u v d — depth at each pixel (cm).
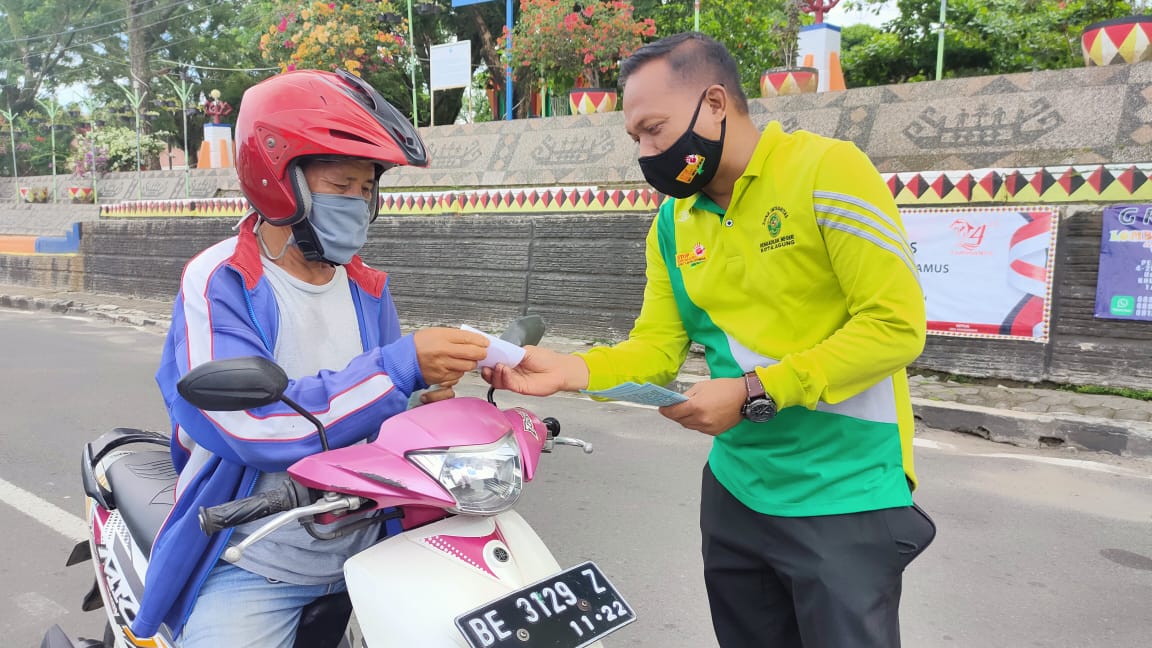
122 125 2330
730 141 159
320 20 1290
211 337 150
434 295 950
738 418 152
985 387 596
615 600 142
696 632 294
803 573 161
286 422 143
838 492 161
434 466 133
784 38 883
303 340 167
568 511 408
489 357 150
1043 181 583
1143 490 431
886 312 148
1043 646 281
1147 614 302
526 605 131
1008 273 591
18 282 1609
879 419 163
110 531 208
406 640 130
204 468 162
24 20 3066
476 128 1075
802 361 150
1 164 2941
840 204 150
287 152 149
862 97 770
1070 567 340
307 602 169
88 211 1747
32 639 299
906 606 310
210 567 158
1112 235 552
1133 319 549
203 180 1591
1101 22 663
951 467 472
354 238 162
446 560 137
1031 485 440
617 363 182
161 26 2778
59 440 543
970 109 707
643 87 158
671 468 475
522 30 1098
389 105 167
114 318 1180
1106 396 558
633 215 789
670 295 192
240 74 2680
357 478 131
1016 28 1420
